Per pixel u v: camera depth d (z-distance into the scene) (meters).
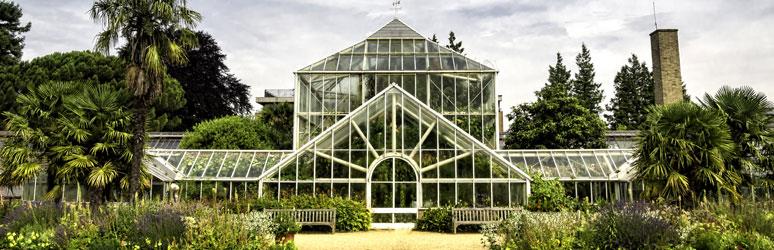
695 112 18.88
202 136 33.09
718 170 18.30
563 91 35.81
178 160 24.53
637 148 20.69
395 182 22.67
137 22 17.80
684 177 18.28
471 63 31.48
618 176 24.06
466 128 30.36
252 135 33.53
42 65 40.94
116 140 18.81
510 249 11.94
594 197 24.38
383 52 32.41
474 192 22.41
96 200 18.19
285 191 22.59
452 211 20.19
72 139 18.75
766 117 19.70
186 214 12.52
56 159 18.45
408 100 23.20
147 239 10.83
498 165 22.59
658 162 18.64
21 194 23.80
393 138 22.91
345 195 22.58
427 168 22.62
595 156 25.53
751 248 11.48
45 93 19.03
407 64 31.58
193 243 10.97
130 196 17.95
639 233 10.98
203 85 48.06
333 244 16.84
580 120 34.25
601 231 11.54
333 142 22.86
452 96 30.88
